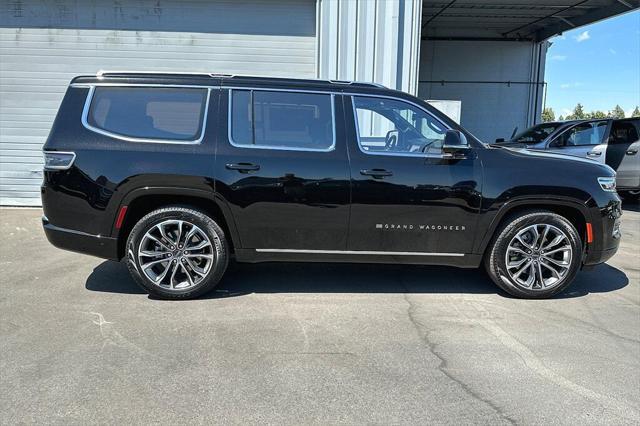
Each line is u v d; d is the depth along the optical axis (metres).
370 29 9.02
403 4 8.99
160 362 3.31
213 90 4.40
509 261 4.54
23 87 8.91
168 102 4.37
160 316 4.09
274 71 9.20
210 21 8.99
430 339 3.73
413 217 4.38
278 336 3.75
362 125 4.50
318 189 4.30
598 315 4.27
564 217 4.57
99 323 3.93
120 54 8.96
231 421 2.68
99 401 2.84
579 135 10.40
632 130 10.09
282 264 5.65
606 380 3.17
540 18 15.90
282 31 9.10
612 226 4.57
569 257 4.52
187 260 4.39
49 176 4.28
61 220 4.31
